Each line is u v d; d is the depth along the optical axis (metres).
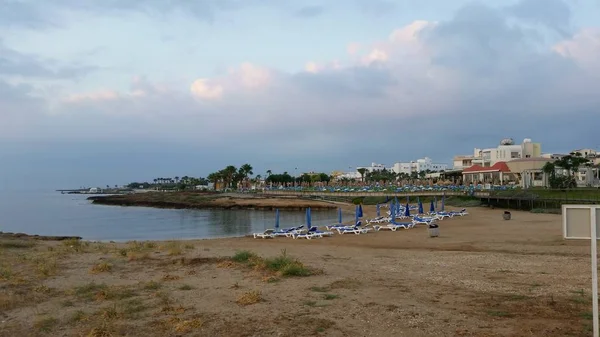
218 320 8.61
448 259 17.52
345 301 9.95
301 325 8.15
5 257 19.28
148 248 22.53
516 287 11.47
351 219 57.66
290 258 16.84
